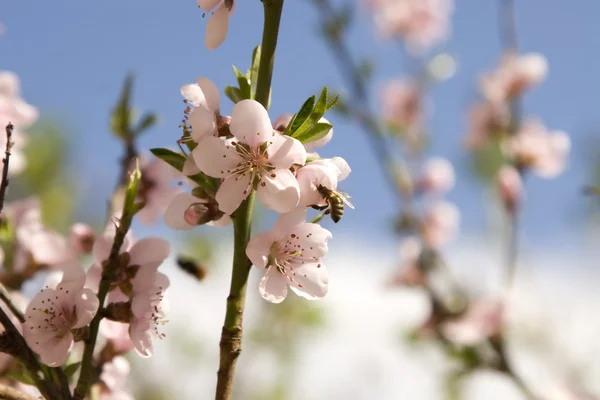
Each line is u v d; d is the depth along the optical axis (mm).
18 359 505
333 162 521
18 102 697
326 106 517
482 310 983
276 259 523
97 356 581
